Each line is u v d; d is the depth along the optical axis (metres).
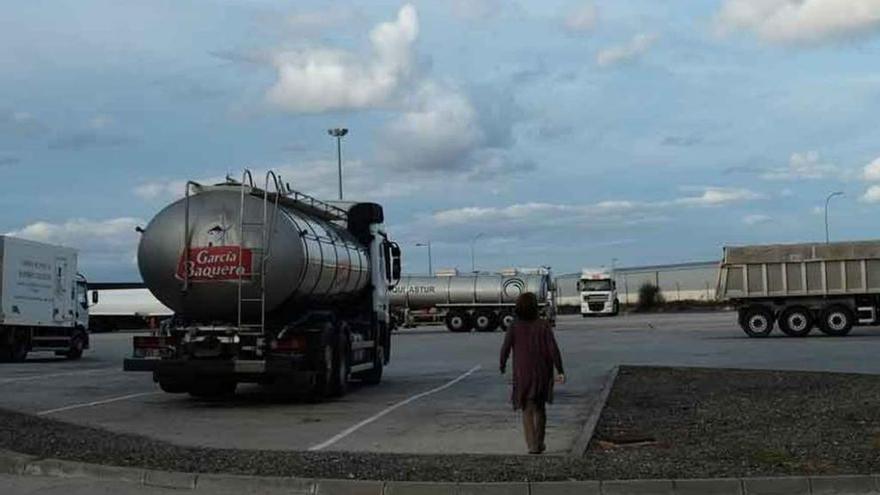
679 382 17.84
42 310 31.75
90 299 40.81
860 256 36.72
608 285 72.75
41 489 8.70
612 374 19.30
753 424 12.09
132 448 10.30
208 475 8.80
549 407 15.09
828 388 16.11
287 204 16.17
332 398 16.84
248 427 13.05
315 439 11.82
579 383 19.38
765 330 37.84
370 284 19.89
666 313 89.38
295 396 16.53
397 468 9.11
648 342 35.50
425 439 11.73
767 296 37.69
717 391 16.16
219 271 15.06
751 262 37.84
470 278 56.91
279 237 15.17
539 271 57.19
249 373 15.16
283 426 13.12
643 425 12.26
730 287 38.19
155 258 15.28
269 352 15.30
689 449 10.21
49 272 32.34
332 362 16.64
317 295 16.56
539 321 10.41
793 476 8.55
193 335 15.30
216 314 15.43
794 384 16.94
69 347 33.44
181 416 14.38
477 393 17.86
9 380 21.94
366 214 20.00
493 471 8.91
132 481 8.99
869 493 8.40
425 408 15.24
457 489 8.30
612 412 13.59
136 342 15.62
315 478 8.63
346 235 18.83
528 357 10.26
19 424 12.03
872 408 13.11
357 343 18.31
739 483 8.40
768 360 24.70
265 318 15.60
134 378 22.55
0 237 30.11
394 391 18.39
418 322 57.91
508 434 12.11
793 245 37.62
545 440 11.52
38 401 16.77
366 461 9.50
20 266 30.75
